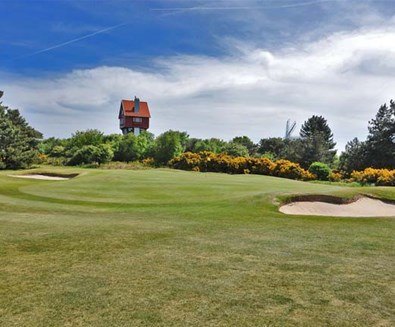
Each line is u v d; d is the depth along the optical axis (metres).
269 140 77.94
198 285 6.09
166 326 4.67
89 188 23.67
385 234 10.89
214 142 64.50
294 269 7.07
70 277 6.35
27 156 55.47
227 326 4.70
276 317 4.98
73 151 62.59
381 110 57.62
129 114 89.75
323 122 86.38
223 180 29.25
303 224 12.48
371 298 5.70
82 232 9.87
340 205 18.02
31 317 4.84
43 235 9.38
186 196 20.23
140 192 21.81
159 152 59.31
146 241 9.07
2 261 7.19
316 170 45.69
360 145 57.09
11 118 67.69
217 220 12.84
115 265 7.06
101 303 5.31
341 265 7.42
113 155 60.12
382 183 38.28
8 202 17.30
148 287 5.95
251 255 8.01
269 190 21.81
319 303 5.47
